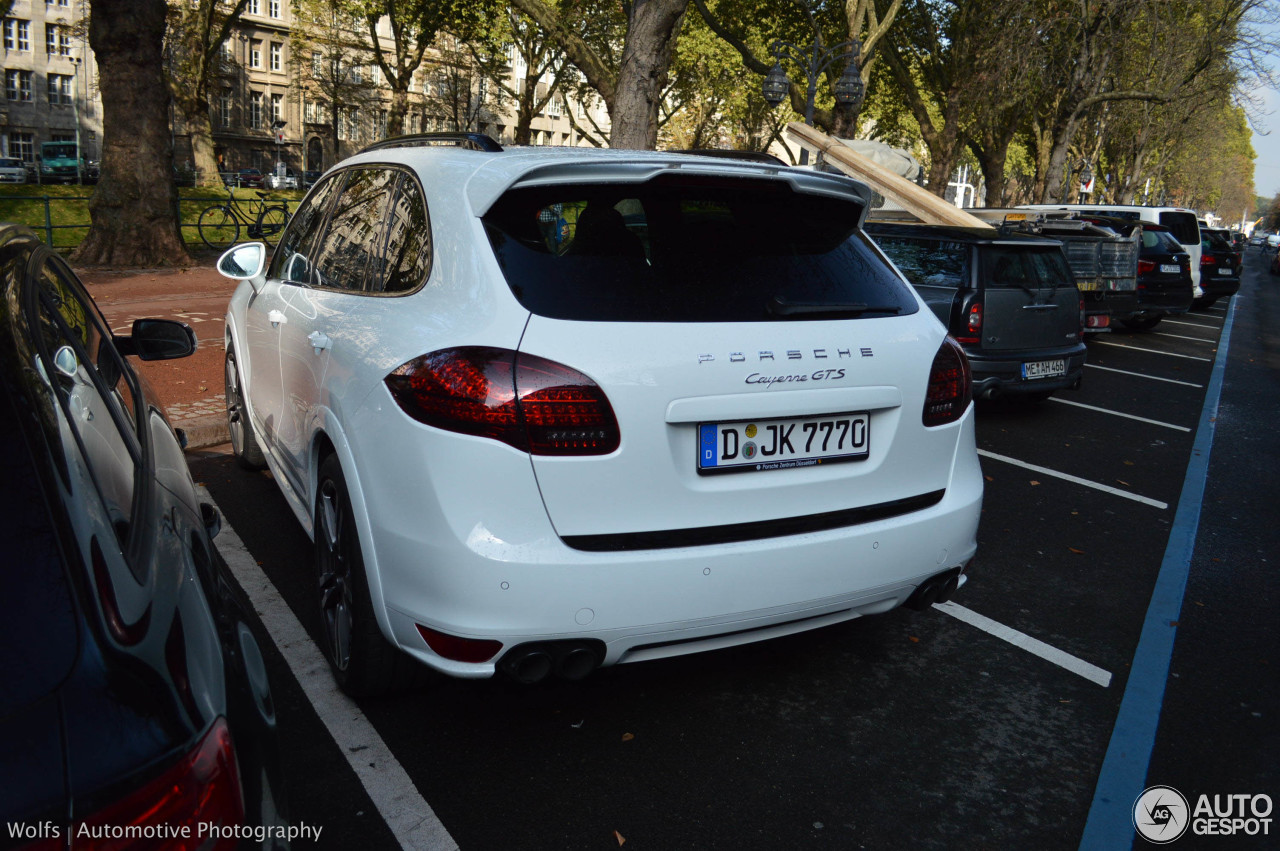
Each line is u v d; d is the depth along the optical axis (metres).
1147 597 4.46
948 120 30.36
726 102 41.56
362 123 71.44
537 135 78.31
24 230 2.39
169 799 1.14
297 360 3.46
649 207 2.73
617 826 2.54
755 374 2.59
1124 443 7.86
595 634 2.45
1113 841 2.59
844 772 2.86
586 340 2.44
